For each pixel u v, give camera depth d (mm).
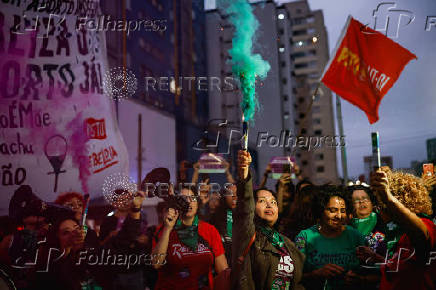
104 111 4000
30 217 2617
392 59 4848
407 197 2318
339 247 2838
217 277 2633
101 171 3807
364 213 3406
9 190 3205
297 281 2574
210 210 3742
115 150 4004
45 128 3471
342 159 11570
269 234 2592
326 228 2900
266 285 2455
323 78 5137
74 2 3881
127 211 3062
